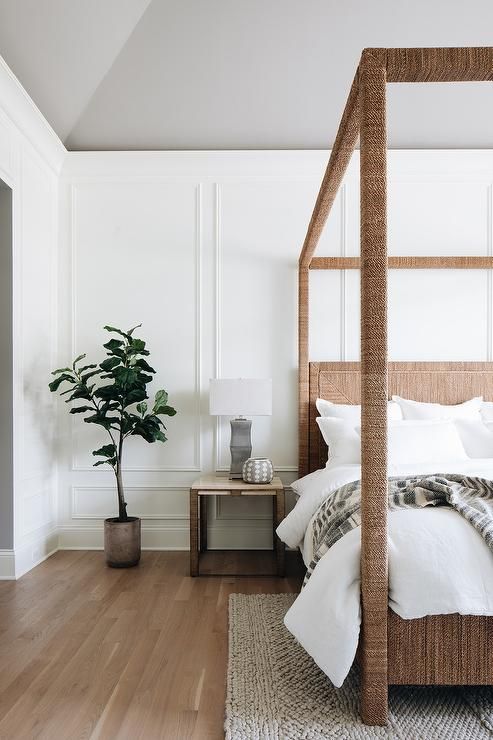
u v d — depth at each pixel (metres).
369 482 2.15
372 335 2.12
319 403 4.68
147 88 4.53
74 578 4.05
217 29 4.14
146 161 4.95
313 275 4.93
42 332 4.61
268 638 2.98
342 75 4.43
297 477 4.88
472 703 2.32
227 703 2.31
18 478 4.09
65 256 4.96
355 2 3.96
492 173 4.95
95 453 4.41
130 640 2.97
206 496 4.87
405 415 4.57
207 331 4.94
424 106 4.66
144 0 3.92
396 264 4.83
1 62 3.52
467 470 3.59
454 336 4.92
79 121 4.73
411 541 2.27
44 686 2.47
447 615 2.21
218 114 4.71
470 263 4.82
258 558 4.59
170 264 4.96
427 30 4.09
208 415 4.90
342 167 2.70
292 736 2.08
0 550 4.02
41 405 4.57
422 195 4.96
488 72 2.08
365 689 2.17
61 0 3.50
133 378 4.29
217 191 4.97
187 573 4.20
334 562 2.30
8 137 3.93
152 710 2.28
